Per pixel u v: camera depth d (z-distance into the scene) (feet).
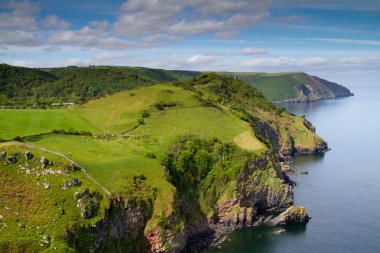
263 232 389.80
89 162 335.47
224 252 350.64
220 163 433.07
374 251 344.49
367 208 442.50
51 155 317.83
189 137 449.89
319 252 345.92
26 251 238.07
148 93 598.75
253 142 472.44
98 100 604.08
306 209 444.14
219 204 411.54
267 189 440.45
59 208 271.08
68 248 251.60
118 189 313.32
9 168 286.46
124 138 435.53
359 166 640.99
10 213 257.96
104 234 283.59
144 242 314.96
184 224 351.25
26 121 448.24
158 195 334.85
